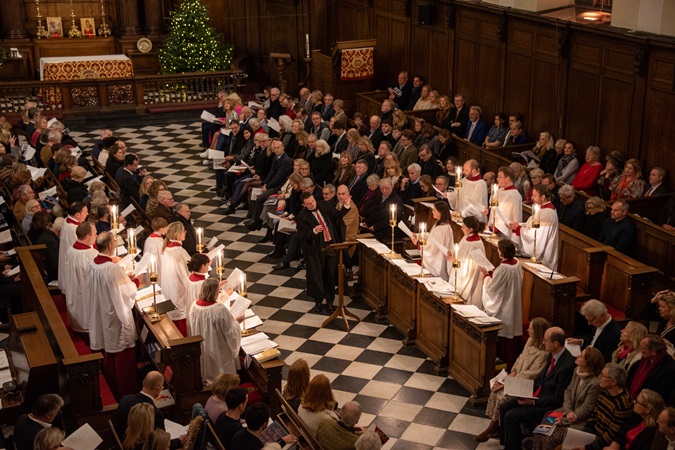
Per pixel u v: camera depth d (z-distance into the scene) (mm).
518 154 14750
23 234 12266
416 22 18984
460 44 17672
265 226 15469
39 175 14523
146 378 8070
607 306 10883
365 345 11312
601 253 10914
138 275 10242
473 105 17484
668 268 11164
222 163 16844
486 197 13047
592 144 14383
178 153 19969
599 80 14000
